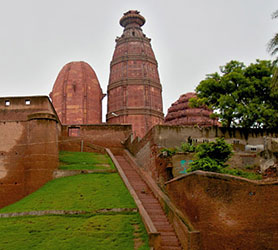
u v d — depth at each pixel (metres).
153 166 25.31
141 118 51.38
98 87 54.22
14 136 28.64
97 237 18.33
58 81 53.56
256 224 14.84
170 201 20.22
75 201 22.92
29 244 18.03
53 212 21.66
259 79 27.98
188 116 38.19
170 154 22.88
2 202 27.16
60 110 51.41
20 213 21.97
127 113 51.38
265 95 27.84
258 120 26.42
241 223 15.00
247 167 22.31
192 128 26.05
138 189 24.45
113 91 53.38
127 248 17.19
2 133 28.66
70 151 37.00
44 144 28.22
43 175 27.61
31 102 33.59
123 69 53.59
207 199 15.88
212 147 19.70
